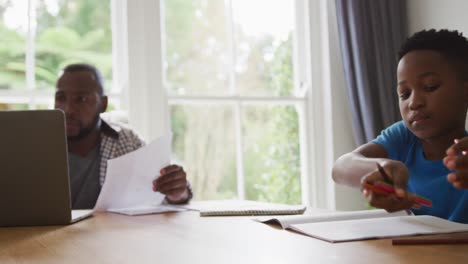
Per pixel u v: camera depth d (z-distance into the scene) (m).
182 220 1.16
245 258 0.68
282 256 0.68
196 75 6.93
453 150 0.81
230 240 0.84
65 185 1.17
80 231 1.05
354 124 2.79
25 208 1.17
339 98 2.93
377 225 0.89
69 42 5.85
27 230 1.10
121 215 1.32
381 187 0.81
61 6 5.82
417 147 1.33
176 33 6.91
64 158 1.17
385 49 2.80
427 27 2.87
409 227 0.86
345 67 2.79
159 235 0.94
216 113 6.43
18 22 2.61
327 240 0.78
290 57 3.17
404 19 2.90
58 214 1.17
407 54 1.18
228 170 6.38
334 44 2.93
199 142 6.38
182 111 6.38
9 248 0.86
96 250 0.80
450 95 1.13
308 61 2.97
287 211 1.21
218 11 6.98
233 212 1.22
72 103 1.89
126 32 2.49
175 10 6.89
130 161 1.40
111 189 1.41
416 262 0.61
